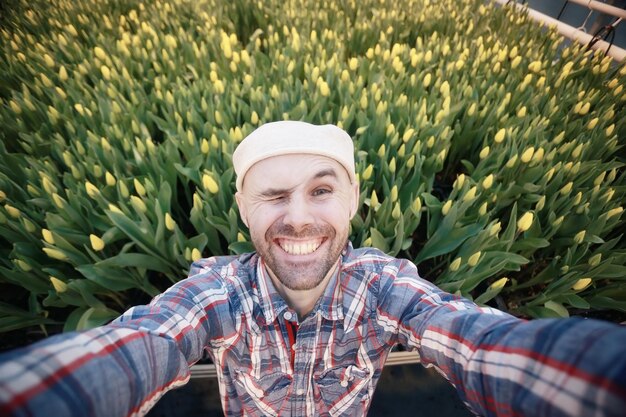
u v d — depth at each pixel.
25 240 1.49
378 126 1.79
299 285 0.67
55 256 1.33
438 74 2.42
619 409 0.29
